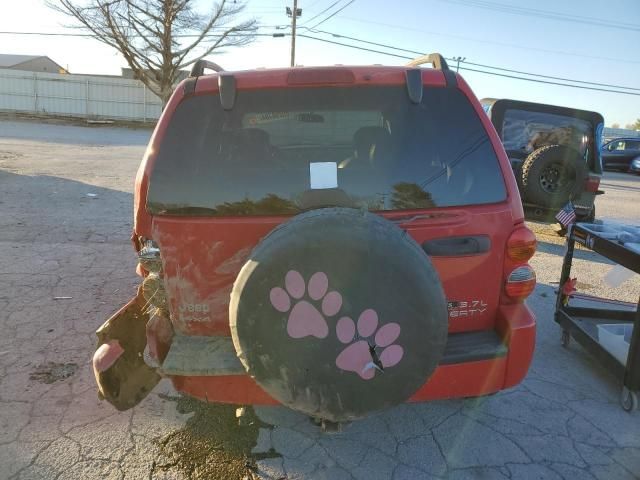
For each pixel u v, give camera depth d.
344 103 2.46
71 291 4.73
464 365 2.31
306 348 1.98
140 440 2.72
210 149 2.39
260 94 2.43
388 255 1.94
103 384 2.36
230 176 2.35
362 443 2.75
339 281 1.93
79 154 16.02
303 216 2.02
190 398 3.12
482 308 2.44
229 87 2.42
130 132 28.20
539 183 7.45
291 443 2.74
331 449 2.70
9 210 7.81
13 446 2.63
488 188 2.42
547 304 4.95
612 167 21.27
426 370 2.03
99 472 2.47
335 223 1.96
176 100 2.44
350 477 2.49
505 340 2.38
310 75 2.45
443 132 2.47
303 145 2.53
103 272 5.29
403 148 2.44
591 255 7.08
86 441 2.70
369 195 2.37
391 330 1.97
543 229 8.72
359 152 2.53
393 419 2.97
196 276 2.31
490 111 8.06
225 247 2.28
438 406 3.12
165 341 2.38
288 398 2.04
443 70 2.59
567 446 2.77
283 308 1.96
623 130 42.53
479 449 2.73
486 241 2.37
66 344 3.72
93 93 33.03
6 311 4.24
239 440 2.75
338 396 2.02
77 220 7.43
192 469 2.52
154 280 2.35
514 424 2.96
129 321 2.61
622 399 3.16
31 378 3.27
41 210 7.92
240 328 2.00
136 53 31.73
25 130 24.61
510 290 2.44
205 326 2.36
